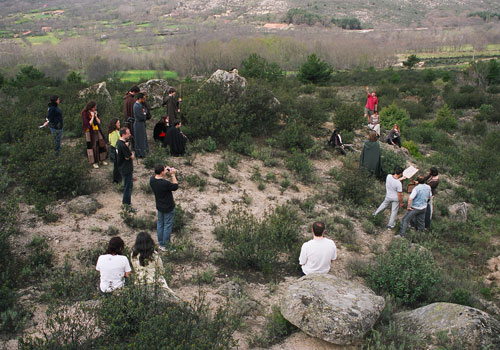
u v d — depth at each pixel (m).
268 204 10.09
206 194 9.79
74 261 6.56
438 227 10.31
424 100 30.91
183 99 14.39
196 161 11.63
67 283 5.69
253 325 5.45
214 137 13.70
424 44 156.00
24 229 7.32
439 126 23.97
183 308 4.79
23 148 10.02
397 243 8.16
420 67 104.81
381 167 13.06
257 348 4.89
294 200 10.59
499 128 24.62
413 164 15.88
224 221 8.62
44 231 7.31
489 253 9.38
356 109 17.67
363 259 8.10
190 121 13.41
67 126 13.38
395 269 6.87
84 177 9.14
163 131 11.91
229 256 7.06
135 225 7.88
